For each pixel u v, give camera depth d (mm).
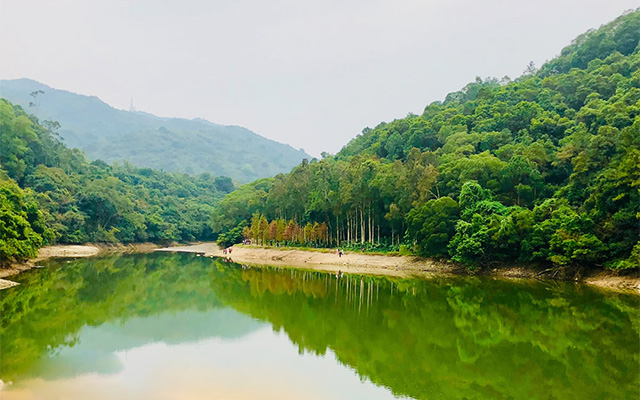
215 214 139000
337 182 92500
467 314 33625
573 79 100250
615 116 62219
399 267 67500
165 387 17609
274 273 63250
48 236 80688
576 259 49094
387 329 28984
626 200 46844
